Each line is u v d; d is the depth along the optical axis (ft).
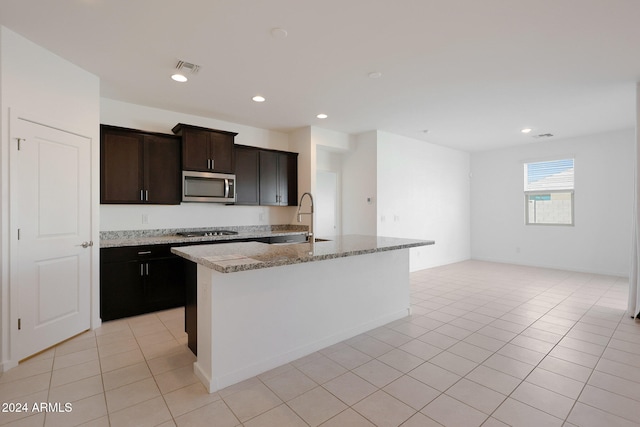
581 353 8.64
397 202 18.97
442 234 22.12
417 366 7.95
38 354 8.45
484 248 23.91
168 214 14.08
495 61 9.51
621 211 18.10
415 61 9.52
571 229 19.94
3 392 6.77
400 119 15.55
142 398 6.59
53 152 8.85
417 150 20.26
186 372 7.63
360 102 13.06
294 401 6.52
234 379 7.18
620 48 8.73
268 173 16.44
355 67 9.90
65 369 7.73
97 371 7.64
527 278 17.85
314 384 7.16
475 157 24.32
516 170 22.21
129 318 11.28
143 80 10.76
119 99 12.59
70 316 9.41
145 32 7.92
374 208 17.89
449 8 7.02
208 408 6.28
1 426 5.71
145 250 11.64
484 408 6.26
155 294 11.88
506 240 22.77
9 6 6.84
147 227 13.51
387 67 9.90
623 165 17.95
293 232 15.78
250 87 11.44
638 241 11.15
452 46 8.67
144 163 12.48
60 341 9.07
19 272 7.97
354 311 9.86
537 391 6.84
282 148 18.07
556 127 17.17
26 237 8.14
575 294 14.55
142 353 8.60
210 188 13.98
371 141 17.99
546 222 21.04
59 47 8.55
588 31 7.91
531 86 11.41
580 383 7.14
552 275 18.60
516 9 7.05
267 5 6.91
